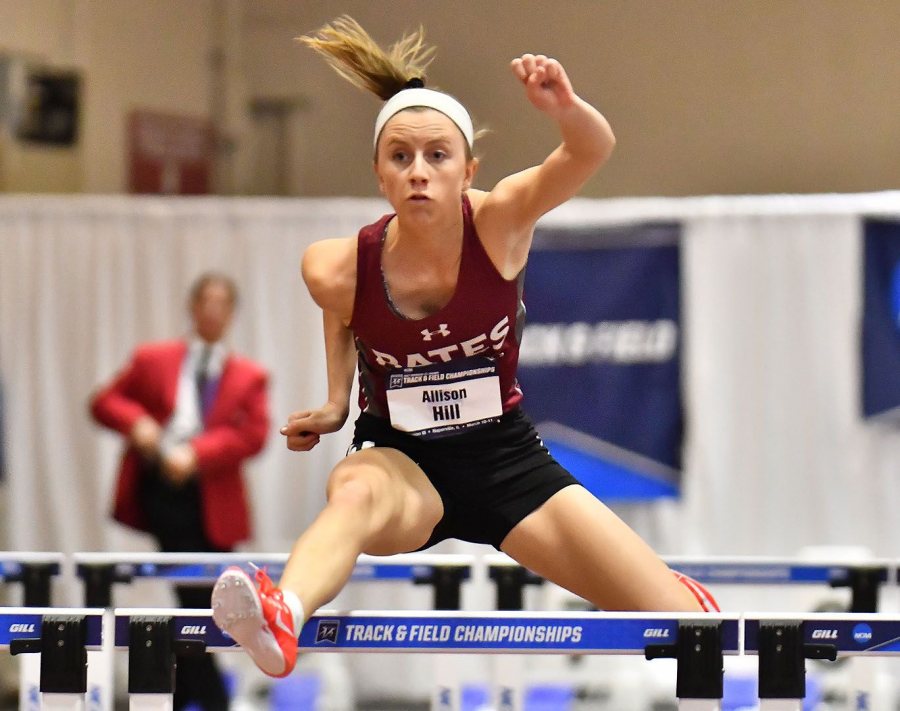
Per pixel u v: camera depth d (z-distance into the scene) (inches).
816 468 745.6
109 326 790.5
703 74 967.6
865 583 428.8
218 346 665.6
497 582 442.6
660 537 753.6
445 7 1012.5
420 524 332.2
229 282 675.4
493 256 319.0
